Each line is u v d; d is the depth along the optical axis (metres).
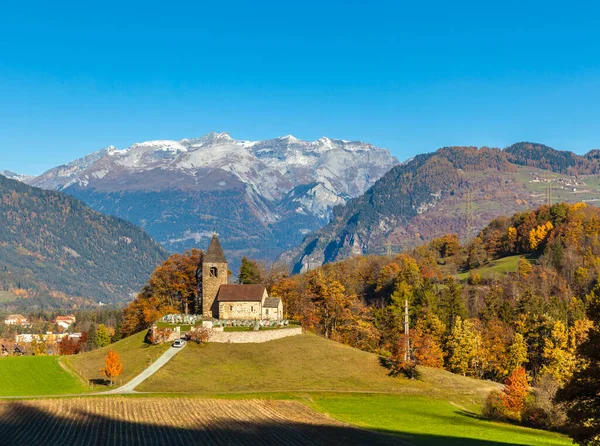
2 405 100.06
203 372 126.81
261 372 128.38
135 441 79.75
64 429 85.44
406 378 132.00
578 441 68.56
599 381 68.31
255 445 79.44
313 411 102.94
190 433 84.38
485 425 104.12
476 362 160.25
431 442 84.62
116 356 121.25
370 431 90.12
